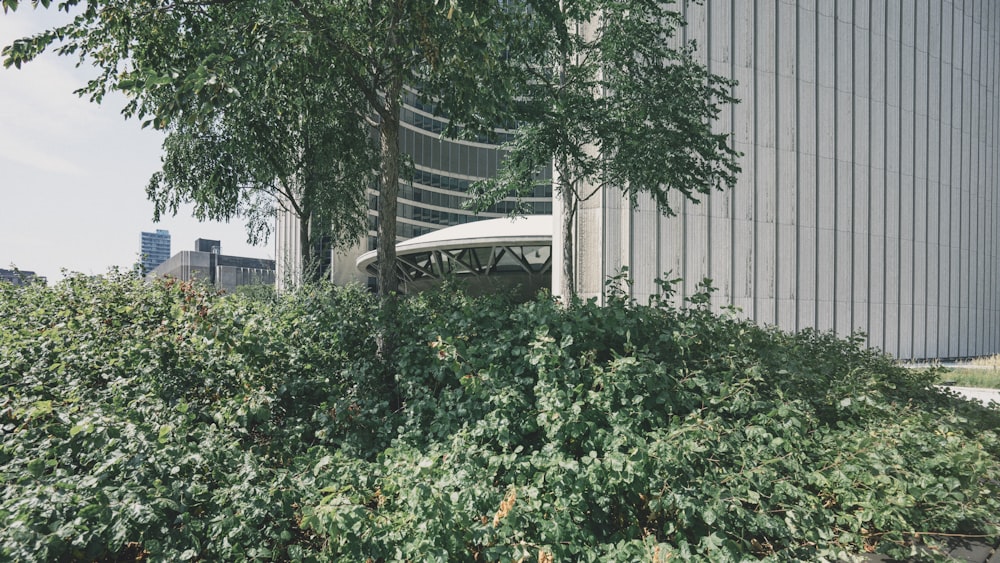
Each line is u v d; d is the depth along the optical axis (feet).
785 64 77.56
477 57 20.16
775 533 11.63
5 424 13.35
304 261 56.03
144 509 8.57
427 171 183.32
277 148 31.48
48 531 8.21
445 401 14.40
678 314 20.35
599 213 64.23
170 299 20.04
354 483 10.95
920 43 96.37
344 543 9.39
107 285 24.72
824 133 81.51
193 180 52.49
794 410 14.11
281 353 16.70
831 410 18.28
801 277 77.77
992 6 113.39
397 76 22.84
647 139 36.86
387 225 22.58
